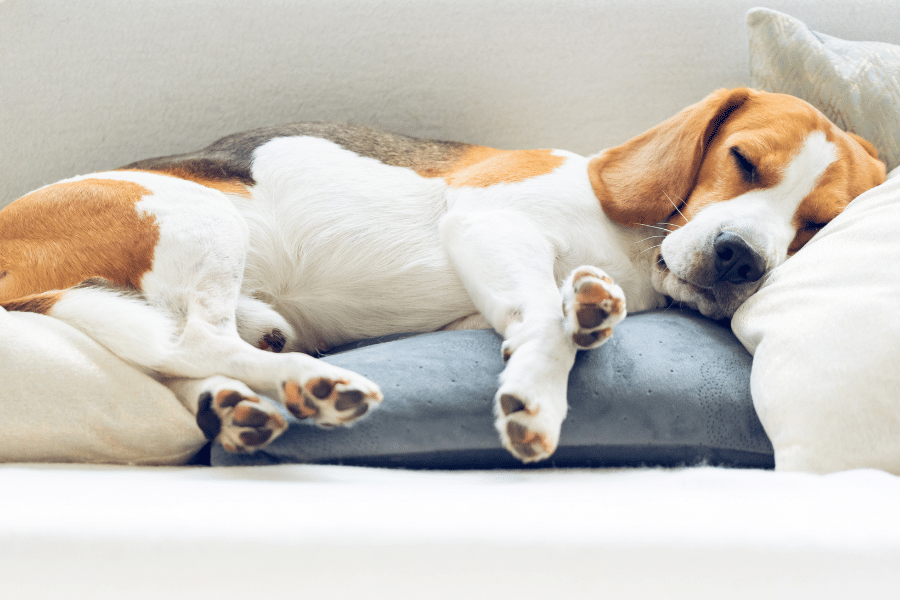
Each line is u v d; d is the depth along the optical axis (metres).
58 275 1.33
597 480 1.08
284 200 1.61
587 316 1.13
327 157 1.68
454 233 1.53
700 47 2.05
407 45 2.03
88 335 1.23
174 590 0.67
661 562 0.68
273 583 0.67
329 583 0.67
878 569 0.67
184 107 2.02
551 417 1.08
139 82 1.99
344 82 2.04
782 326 1.18
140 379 1.19
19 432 1.09
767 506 0.78
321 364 1.12
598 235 1.55
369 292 1.61
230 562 0.67
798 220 1.48
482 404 1.18
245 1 2.00
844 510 0.76
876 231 1.21
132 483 0.94
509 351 1.21
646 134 1.64
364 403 1.09
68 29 1.97
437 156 1.79
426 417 1.17
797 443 1.05
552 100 2.07
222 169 1.64
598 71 2.06
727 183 1.50
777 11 1.93
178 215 1.38
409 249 1.59
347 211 1.61
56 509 0.74
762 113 1.54
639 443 1.19
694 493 0.90
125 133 2.01
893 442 1.00
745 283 1.38
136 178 1.45
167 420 1.16
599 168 1.65
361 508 0.76
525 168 1.64
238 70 2.01
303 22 2.01
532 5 2.04
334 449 1.16
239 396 1.12
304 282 1.60
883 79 1.71
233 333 1.33
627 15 2.05
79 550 0.68
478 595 0.67
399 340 1.42
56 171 2.01
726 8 2.05
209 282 1.34
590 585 0.67
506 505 0.78
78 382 1.13
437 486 1.00
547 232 1.50
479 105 2.07
